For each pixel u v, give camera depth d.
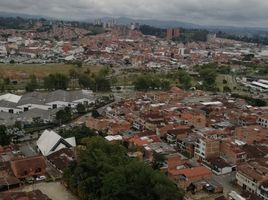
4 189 157.25
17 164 168.00
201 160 196.12
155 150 191.62
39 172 171.50
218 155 198.00
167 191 137.38
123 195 143.62
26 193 146.75
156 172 147.62
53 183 167.12
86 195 149.25
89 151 165.88
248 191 162.00
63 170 169.25
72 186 155.00
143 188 143.62
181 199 142.38
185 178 165.25
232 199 151.25
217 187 162.62
